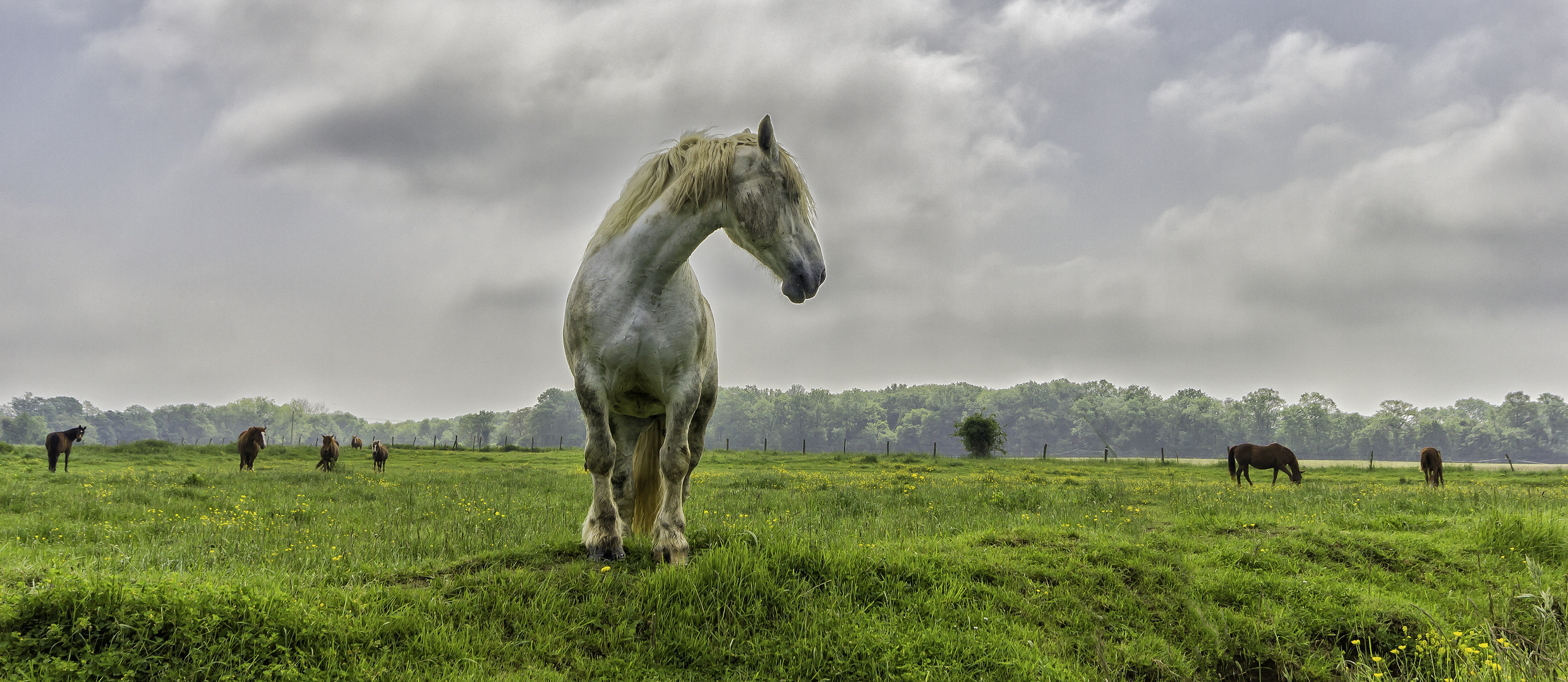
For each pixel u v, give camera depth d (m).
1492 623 4.38
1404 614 4.56
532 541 5.79
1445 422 120.69
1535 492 14.24
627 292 4.21
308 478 15.38
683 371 4.36
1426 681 3.96
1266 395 116.38
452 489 12.81
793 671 3.39
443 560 4.69
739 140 4.43
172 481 13.70
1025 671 3.50
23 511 8.72
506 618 3.70
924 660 3.51
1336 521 7.27
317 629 3.30
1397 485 19.30
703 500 10.29
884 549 5.01
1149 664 3.88
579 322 4.31
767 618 3.79
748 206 4.23
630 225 4.30
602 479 4.43
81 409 158.88
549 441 126.00
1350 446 117.81
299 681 3.02
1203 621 4.29
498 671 3.26
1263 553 5.59
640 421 4.98
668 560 4.27
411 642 3.37
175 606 3.17
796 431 139.12
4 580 3.49
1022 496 10.65
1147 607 4.54
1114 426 93.62
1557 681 3.54
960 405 139.00
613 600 3.87
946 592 4.24
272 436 155.50
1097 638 3.83
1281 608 4.58
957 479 18.00
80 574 3.41
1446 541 6.26
